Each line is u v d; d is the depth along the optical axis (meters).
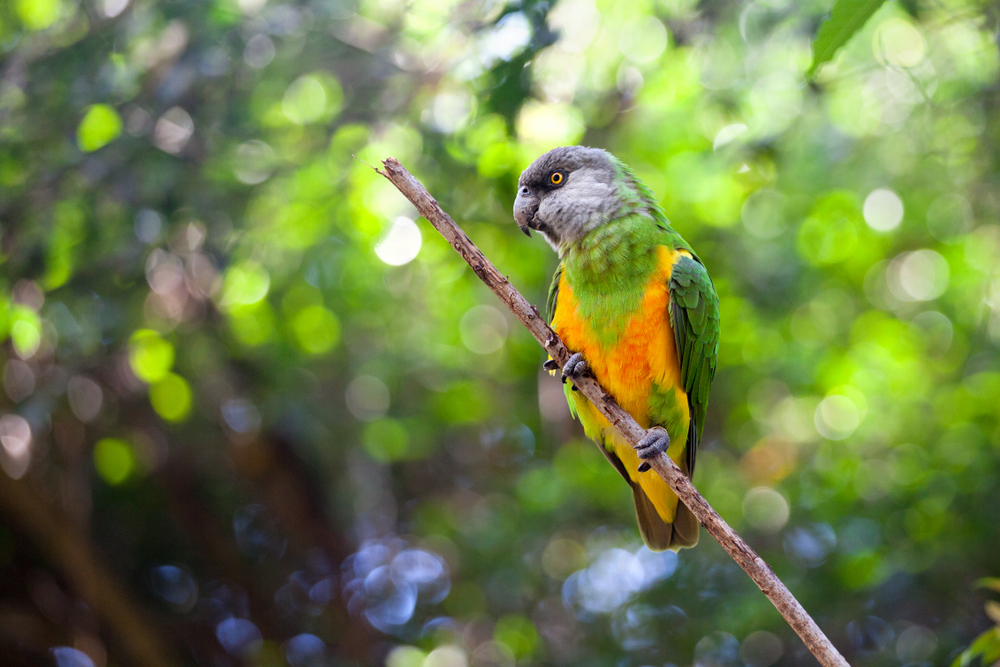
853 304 9.89
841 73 7.95
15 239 7.00
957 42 7.70
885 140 8.49
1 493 8.16
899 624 8.51
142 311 7.68
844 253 9.35
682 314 4.26
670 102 8.10
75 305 7.14
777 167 7.74
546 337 3.88
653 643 8.83
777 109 7.82
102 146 6.77
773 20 6.99
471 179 7.33
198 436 8.80
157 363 7.62
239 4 7.18
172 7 6.76
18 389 7.94
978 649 4.14
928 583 8.07
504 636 9.71
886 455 9.30
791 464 9.79
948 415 8.98
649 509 4.78
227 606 10.01
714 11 7.13
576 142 7.38
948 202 9.10
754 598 8.38
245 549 10.00
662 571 9.12
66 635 8.98
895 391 9.55
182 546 9.82
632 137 8.30
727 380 9.70
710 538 9.08
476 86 6.59
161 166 6.83
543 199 4.69
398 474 10.73
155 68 7.29
